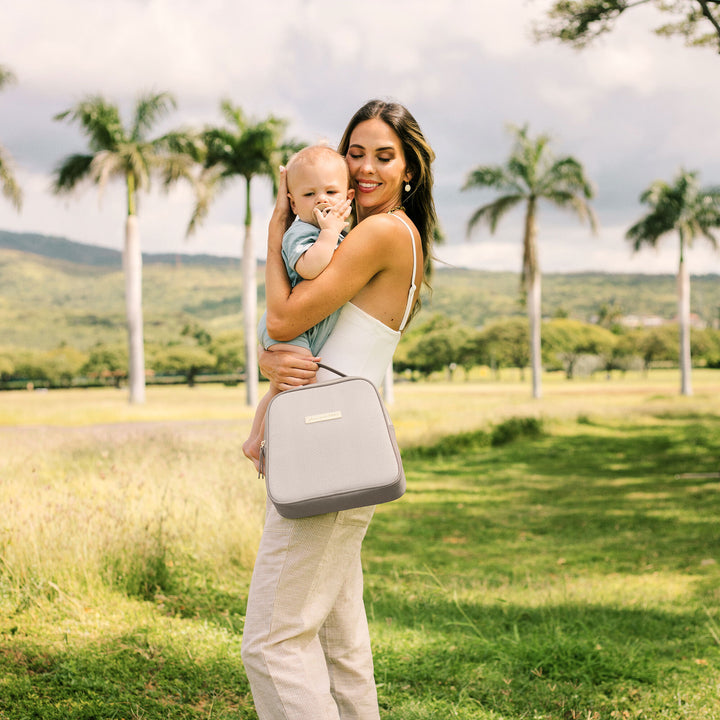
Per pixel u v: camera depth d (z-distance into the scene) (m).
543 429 19.45
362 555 6.72
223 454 9.40
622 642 3.83
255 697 1.80
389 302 1.89
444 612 4.52
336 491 1.68
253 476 7.23
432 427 17.59
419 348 98.94
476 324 192.75
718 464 13.37
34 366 94.69
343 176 1.89
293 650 1.79
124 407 25.62
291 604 1.79
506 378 98.94
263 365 1.91
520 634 3.98
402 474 1.73
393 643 3.69
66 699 2.72
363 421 1.74
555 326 98.88
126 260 28.75
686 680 3.26
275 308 1.82
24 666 3.00
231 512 5.66
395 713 2.80
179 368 97.12
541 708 2.96
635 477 12.12
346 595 2.01
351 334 1.87
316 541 1.79
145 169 26.88
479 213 32.22
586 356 97.38
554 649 3.52
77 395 49.78
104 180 25.98
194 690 2.94
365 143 2.04
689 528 7.86
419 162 2.11
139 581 4.32
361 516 1.85
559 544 7.25
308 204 1.86
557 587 5.36
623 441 17.72
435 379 98.94
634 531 7.82
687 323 39.91
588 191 31.45
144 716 2.65
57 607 3.79
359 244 1.81
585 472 12.91
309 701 1.75
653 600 4.89
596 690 3.14
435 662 3.43
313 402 1.75
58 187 27.55
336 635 2.01
